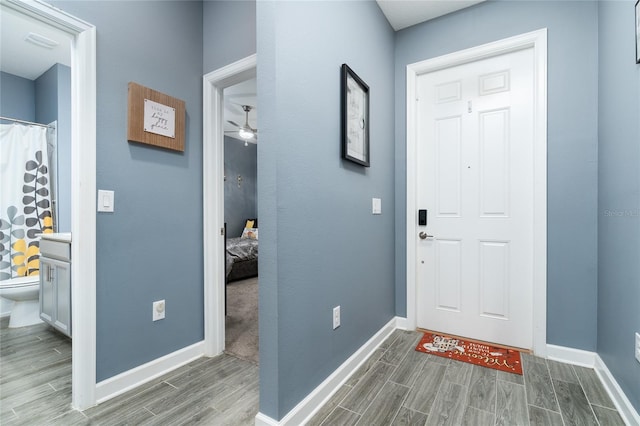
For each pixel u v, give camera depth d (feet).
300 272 4.53
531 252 6.77
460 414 4.61
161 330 6.03
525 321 6.83
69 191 10.69
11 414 4.69
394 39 8.35
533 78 6.72
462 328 7.59
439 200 7.90
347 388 5.36
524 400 4.94
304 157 4.64
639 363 4.09
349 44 5.95
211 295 6.79
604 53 5.59
